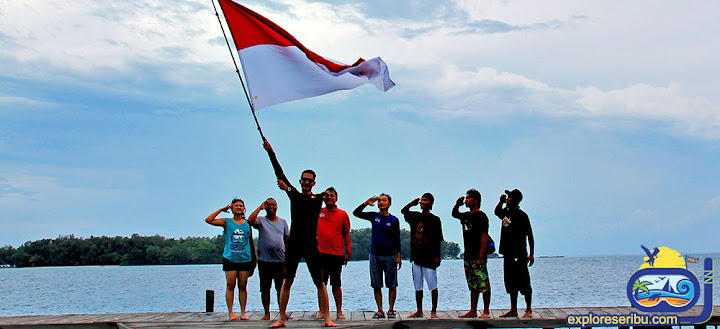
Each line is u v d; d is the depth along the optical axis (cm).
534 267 9694
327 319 901
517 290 987
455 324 935
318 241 991
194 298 3562
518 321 934
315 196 922
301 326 902
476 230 1009
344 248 1040
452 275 6538
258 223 1038
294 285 4422
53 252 13462
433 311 1017
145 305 3028
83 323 948
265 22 979
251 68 958
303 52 969
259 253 1029
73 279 7356
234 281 1002
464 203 1034
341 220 1003
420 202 1042
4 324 945
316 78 962
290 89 956
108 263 13775
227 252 1002
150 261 13375
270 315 1080
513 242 995
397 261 1032
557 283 4350
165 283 5947
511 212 1009
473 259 1007
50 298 3709
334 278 993
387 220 1031
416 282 1025
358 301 2714
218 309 2403
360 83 967
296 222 906
